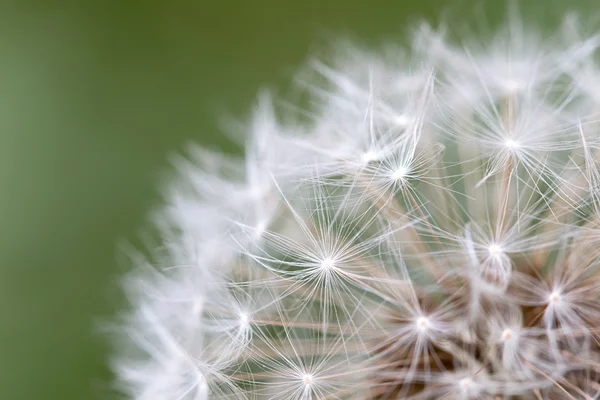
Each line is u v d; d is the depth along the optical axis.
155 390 0.14
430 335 0.14
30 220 0.18
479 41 0.17
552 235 0.14
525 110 0.14
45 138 0.18
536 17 0.17
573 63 0.15
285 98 0.17
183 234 0.15
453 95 0.15
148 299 0.15
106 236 0.18
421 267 0.14
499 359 0.14
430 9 0.18
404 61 0.16
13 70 0.18
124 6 0.18
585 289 0.14
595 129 0.14
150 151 0.18
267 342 0.14
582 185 0.14
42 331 0.18
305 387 0.14
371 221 0.14
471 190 0.14
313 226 0.14
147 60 0.18
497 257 0.14
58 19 0.18
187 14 0.18
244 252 0.14
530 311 0.14
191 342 0.14
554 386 0.14
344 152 0.14
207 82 0.18
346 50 0.17
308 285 0.14
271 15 0.18
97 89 0.18
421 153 0.14
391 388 0.14
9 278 0.18
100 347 0.18
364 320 0.14
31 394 0.18
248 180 0.15
